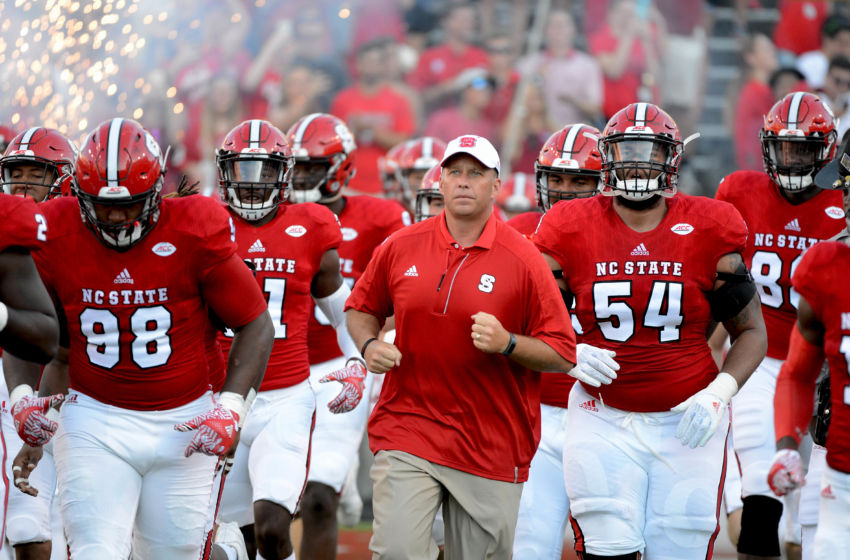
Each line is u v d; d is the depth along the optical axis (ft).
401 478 48.57
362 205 74.08
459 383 49.06
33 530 59.16
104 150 45.24
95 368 48.34
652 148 51.16
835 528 45.21
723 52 141.69
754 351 51.90
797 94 63.98
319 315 67.92
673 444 52.65
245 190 60.70
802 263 45.78
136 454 48.57
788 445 47.62
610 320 52.70
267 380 61.46
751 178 66.59
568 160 61.57
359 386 55.21
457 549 50.06
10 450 60.03
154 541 49.75
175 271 47.52
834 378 45.39
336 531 65.51
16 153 61.82
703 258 51.75
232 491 62.39
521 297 49.03
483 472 49.29
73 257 47.24
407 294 49.32
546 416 60.39
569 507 59.82
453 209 48.85
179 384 48.88
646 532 53.01
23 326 43.01
